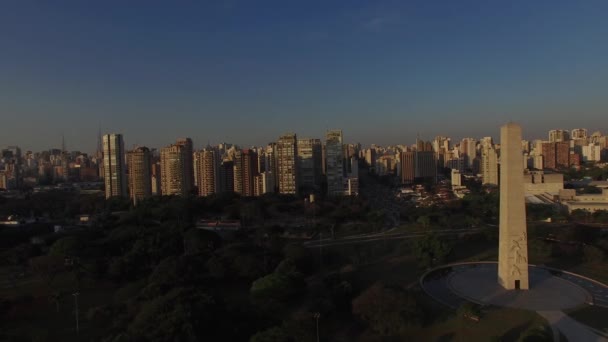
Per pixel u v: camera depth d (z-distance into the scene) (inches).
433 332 4077.3
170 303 3959.2
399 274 5890.8
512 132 4852.4
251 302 4751.5
